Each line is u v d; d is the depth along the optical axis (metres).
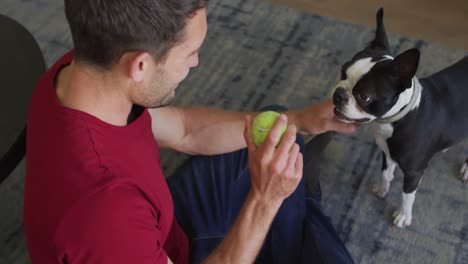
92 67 0.89
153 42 0.85
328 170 1.91
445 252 1.71
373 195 1.84
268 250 1.45
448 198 1.82
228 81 2.13
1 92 1.33
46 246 0.86
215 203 1.43
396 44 2.18
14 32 1.44
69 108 0.90
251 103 2.07
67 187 0.85
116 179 0.87
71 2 0.83
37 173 0.90
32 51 1.40
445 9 2.32
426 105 1.45
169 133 1.44
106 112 0.93
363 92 1.33
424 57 2.13
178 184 1.48
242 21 2.30
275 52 2.20
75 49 0.89
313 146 1.73
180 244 1.34
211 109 1.51
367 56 1.37
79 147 0.88
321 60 2.16
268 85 2.11
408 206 1.71
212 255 1.10
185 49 0.91
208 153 1.51
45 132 0.91
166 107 1.44
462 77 1.51
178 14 0.84
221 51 2.22
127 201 0.87
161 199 1.00
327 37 2.23
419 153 1.51
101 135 0.90
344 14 2.31
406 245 1.73
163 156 1.96
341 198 1.84
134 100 0.96
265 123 1.07
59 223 0.83
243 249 1.08
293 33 2.25
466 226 1.76
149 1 0.81
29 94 1.31
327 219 1.52
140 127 1.03
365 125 1.98
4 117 1.28
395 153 1.53
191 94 2.11
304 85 2.10
